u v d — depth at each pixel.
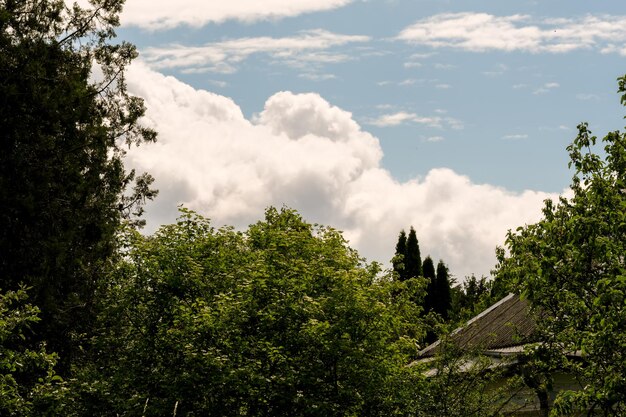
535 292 12.62
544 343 12.73
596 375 11.68
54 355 14.62
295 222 21.73
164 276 18.25
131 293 18.09
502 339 21.12
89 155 31.81
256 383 16.20
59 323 27.55
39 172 27.84
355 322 18.03
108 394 16.86
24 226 27.16
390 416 18.25
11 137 27.38
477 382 17.77
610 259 11.46
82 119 30.48
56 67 30.80
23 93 27.98
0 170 27.25
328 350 17.28
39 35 31.28
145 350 17.53
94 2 33.66
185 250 18.75
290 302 17.28
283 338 17.50
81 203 30.11
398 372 18.53
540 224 12.50
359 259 20.75
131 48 35.38
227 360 15.90
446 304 49.97
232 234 19.55
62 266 28.41
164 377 16.50
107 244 30.48
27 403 14.01
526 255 12.48
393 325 19.27
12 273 26.86
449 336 18.31
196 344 16.72
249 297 17.02
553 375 16.97
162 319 18.02
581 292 12.09
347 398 17.72
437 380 17.80
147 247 18.39
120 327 18.62
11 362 14.32
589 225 11.34
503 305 25.91
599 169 12.52
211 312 16.69
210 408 16.48
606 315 10.70
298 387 17.47
